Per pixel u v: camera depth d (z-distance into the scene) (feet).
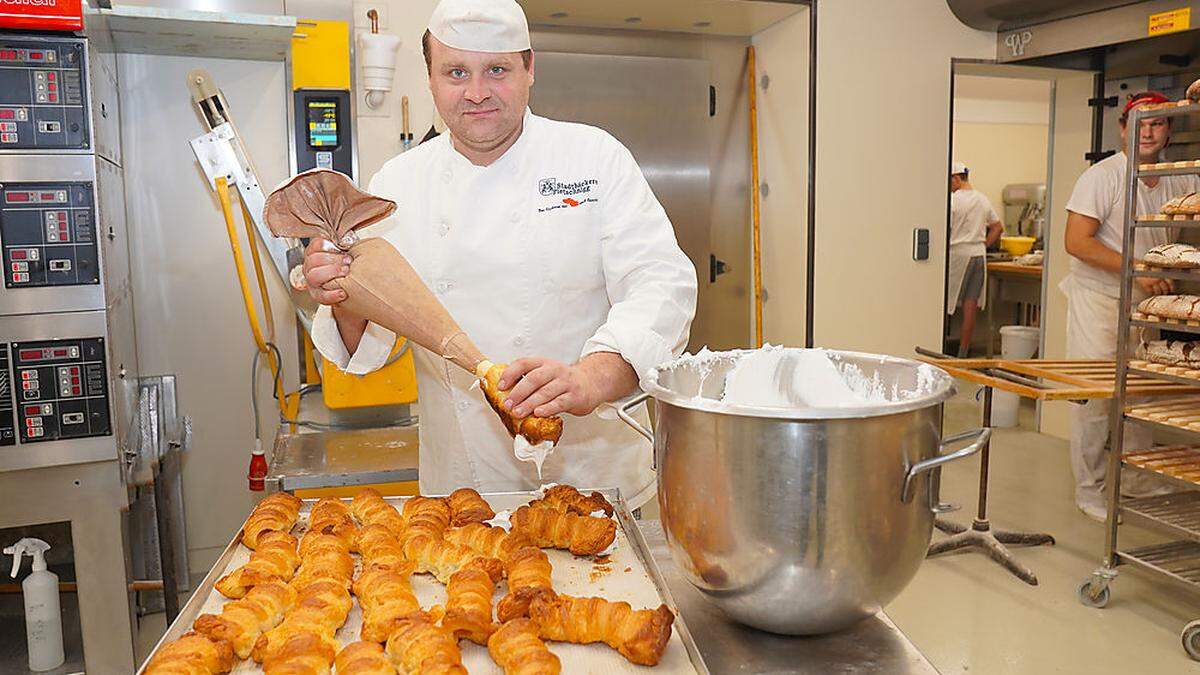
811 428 2.61
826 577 2.75
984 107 25.52
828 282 13.01
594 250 4.85
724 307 14.20
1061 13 12.16
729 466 2.74
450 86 4.32
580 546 3.70
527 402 3.49
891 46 12.82
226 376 8.70
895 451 2.69
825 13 12.38
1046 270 15.29
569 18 12.51
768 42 13.29
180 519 8.78
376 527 3.86
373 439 7.50
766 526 2.71
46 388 6.46
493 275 4.88
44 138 6.24
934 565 9.96
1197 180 11.07
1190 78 12.51
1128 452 8.92
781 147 13.25
